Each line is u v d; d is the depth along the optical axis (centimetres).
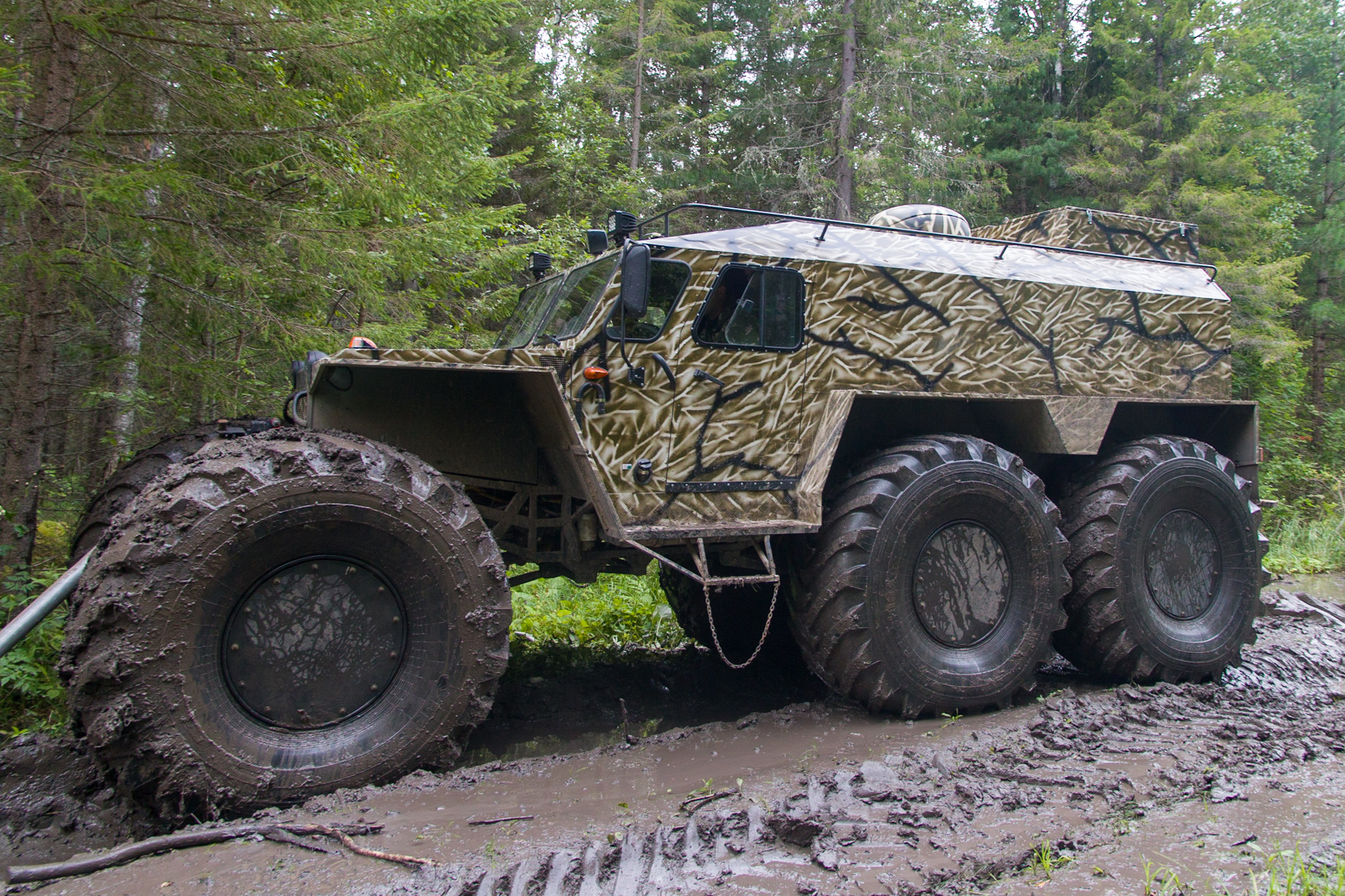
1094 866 244
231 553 270
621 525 349
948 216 520
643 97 1741
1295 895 224
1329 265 1571
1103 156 1476
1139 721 379
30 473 455
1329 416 1478
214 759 265
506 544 402
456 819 267
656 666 513
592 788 297
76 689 253
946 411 469
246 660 279
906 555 380
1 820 281
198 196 489
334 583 294
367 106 606
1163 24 1524
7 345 549
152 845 245
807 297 391
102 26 458
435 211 721
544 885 228
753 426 380
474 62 809
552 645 560
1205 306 500
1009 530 406
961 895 229
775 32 1557
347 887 225
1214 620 465
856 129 1457
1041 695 437
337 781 284
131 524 271
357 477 290
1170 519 459
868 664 370
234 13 498
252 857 242
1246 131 1448
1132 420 520
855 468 403
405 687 302
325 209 595
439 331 772
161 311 561
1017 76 1529
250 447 292
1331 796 299
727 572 456
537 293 477
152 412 641
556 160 1309
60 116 462
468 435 379
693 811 273
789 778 306
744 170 1652
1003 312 434
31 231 461
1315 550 959
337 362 303
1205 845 258
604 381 351
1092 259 504
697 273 369
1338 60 1677
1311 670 499
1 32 468
